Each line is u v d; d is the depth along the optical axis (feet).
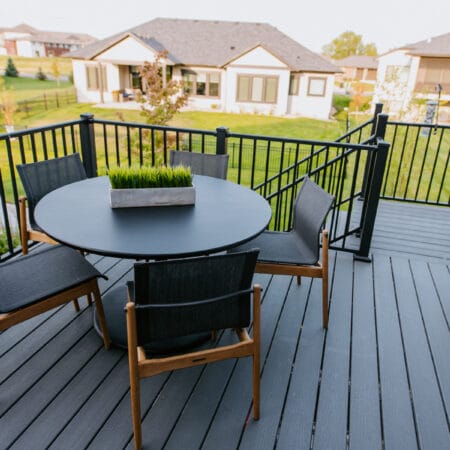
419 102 33.45
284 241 7.82
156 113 33.19
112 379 6.03
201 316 4.91
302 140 9.70
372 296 8.65
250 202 7.09
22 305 5.33
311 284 8.94
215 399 5.77
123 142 32.99
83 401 5.61
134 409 4.76
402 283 9.26
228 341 7.06
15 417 5.31
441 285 9.25
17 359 6.32
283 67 62.85
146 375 4.75
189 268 4.46
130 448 4.97
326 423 5.49
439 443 5.27
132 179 6.50
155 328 4.74
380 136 11.48
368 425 5.49
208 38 72.54
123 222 5.96
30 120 56.13
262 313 7.86
